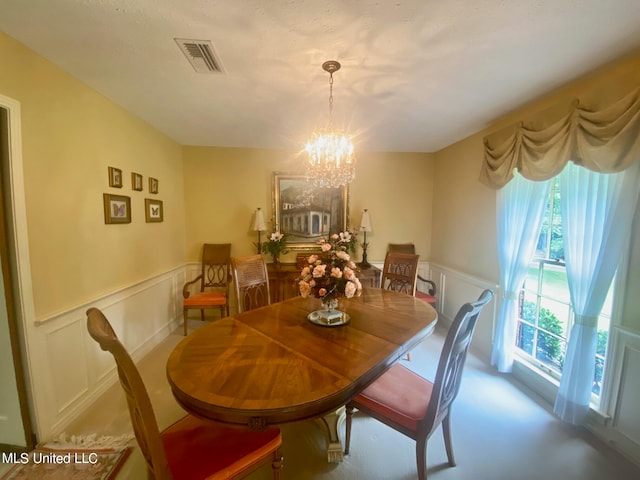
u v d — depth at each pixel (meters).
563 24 1.34
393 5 1.24
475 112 2.44
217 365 1.22
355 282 1.70
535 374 2.21
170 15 1.31
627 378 1.60
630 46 1.49
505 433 1.77
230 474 1.04
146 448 1.00
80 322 1.94
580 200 1.78
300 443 1.68
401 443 1.69
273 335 1.53
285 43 1.52
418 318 1.80
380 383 1.54
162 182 3.12
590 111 1.75
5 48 1.45
